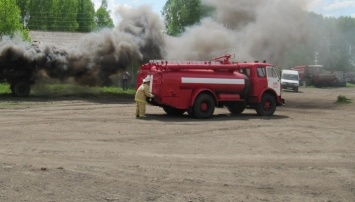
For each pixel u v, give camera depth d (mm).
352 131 17672
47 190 8109
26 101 28422
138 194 8016
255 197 8023
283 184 9000
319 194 8312
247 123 19766
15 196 7680
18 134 15211
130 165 10523
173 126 18234
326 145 14227
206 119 21312
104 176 9320
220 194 8156
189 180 9141
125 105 27953
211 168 10414
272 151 12977
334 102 35531
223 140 14906
